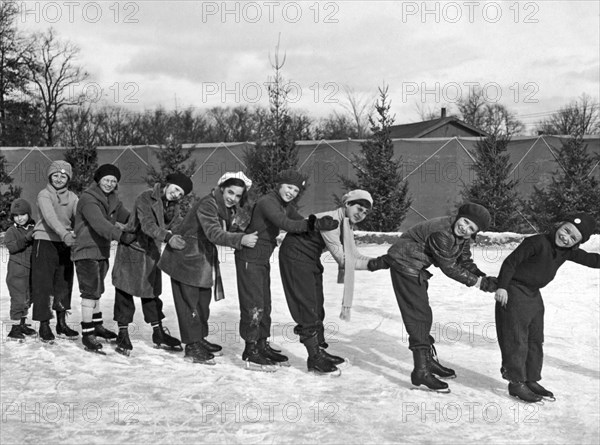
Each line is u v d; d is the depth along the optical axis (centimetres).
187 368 541
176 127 3378
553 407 449
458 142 1931
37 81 4122
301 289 522
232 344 625
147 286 585
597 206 1773
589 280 1012
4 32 3778
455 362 561
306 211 1970
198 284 554
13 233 626
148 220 559
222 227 554
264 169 1867
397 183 1844
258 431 400
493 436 395
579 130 1866
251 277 537
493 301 844
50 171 615
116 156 2048
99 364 552
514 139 1911
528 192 1898
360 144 1934
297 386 493
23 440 385
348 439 388
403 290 488
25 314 641
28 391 479
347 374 526
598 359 572
